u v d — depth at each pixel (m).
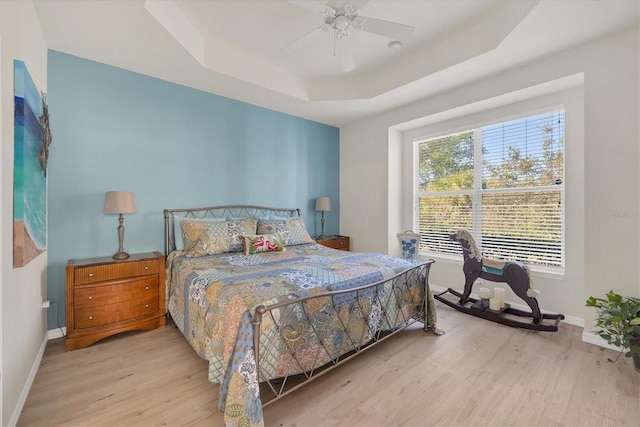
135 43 2.44
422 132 4.23
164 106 3.17
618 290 2.33
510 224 3.40
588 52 2.46
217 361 1.66
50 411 1.63
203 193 3.47
